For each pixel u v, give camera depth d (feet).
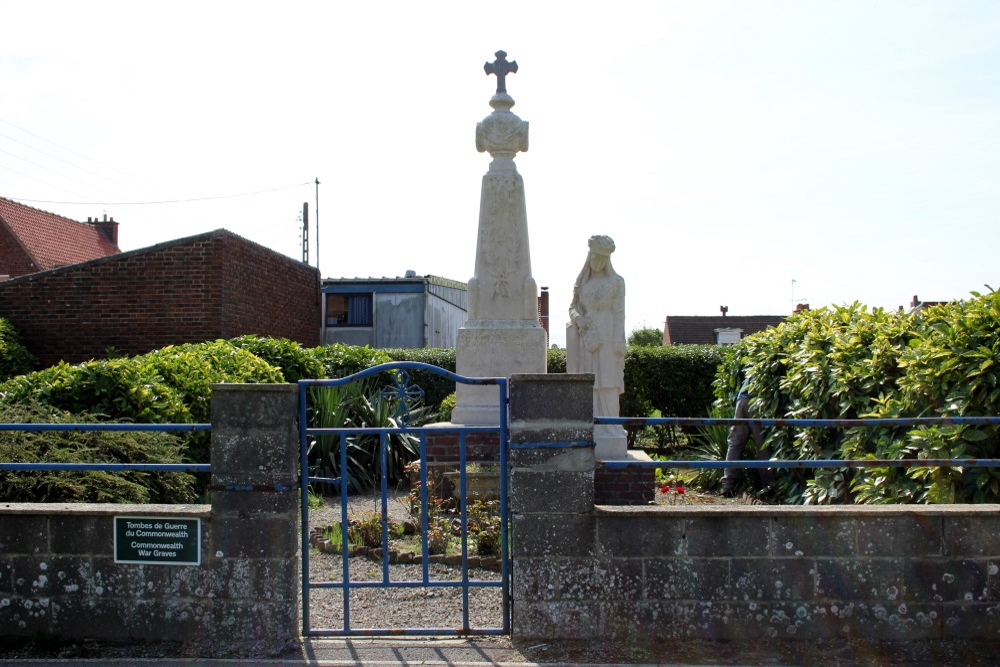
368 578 22.03
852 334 30.19
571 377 16.46
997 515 16.31
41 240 100.83
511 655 15.84
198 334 48.49
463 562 17.08
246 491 16.29
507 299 34.30
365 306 77.66
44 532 16.53
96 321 48.65
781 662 15.52
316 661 15.67
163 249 48.67
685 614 16.40
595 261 31.27
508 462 17.30
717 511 16.40
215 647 16.26
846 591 16.37
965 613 16.28
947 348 22.98
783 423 17.26
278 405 16.33
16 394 27.55
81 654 15.98
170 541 16.39
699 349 59.41
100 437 24.04
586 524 16.43
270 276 57.67
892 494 22.79
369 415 40.01
